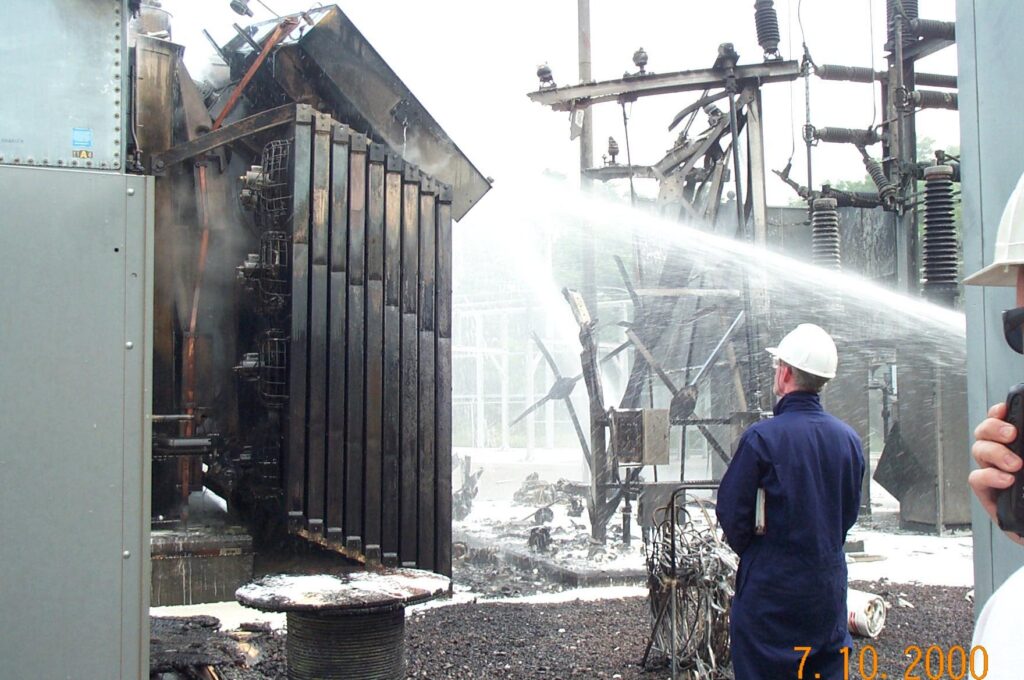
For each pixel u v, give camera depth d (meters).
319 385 6.50
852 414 13.70
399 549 6.77
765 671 4.04
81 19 3.72
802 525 4.03
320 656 4.80
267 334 6.65
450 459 7.04
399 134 7.66
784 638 4.05
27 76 3.65
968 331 3.74
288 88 7.54
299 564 6.79
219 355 7.31
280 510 6.80
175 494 6.84
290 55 7.48
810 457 4.07
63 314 3.58
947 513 12.34
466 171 7.94
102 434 3.59
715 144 11.62
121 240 3.67
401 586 5.04
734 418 10.56
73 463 3.55
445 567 6.98
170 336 7.11
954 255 12.01
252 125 6.75
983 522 3.68
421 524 6.86
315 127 6.54
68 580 3.53
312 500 6.44
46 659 3.49
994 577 3.58
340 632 4.79
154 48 7.01
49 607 3.50
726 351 10.99
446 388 7.07
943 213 11.98
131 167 6.35
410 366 6.87
